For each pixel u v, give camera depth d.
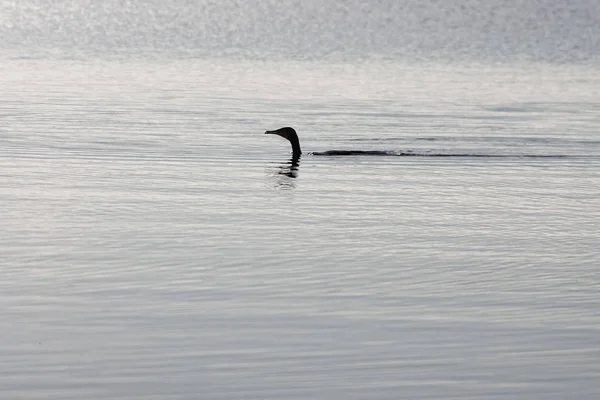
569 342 27.70
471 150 65.44
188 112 83.44
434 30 197.75
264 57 146.75
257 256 36.72
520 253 38.16
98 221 42.00
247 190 49.75
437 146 67.00
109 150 61.97
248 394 23.89
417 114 85.50
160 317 29.44
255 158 60.47
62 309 30.05
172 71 125.19
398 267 35.72
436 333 28.31
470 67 136.75
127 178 52.38
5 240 38.41
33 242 38.19
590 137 73.00
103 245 37.94
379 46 167.62
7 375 24.88
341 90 105.75
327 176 54.50
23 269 34.41
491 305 31.22
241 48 161.75
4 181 50.75
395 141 69.06
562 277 34.72
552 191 51.50
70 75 117.31
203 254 36.84
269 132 61.97
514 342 27.67
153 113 82.06
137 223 41.78
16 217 42.47
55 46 163.12
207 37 181.75
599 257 37.66
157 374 25.03
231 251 37.38
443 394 24.05
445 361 26.11
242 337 27.73
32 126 72.00
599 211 46.53
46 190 48.59
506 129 76.62
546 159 62.19
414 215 44.88
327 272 34.78
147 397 23.66
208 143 66.19
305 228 41.59
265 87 107.50
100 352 26.47
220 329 28.39
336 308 30.61
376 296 31.97
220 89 104.50
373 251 37.94
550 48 168.88
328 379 24.81
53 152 60.66
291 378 24.86
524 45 173.12
